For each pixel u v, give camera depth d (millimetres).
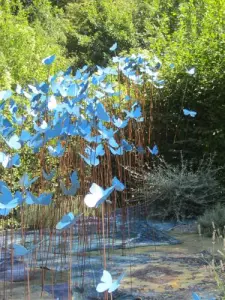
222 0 7348
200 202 5977
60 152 3299
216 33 7059
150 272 4008
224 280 3520
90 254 4496
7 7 12242
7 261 4238
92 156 3436
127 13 17203
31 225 5086
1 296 3447
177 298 3416
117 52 16719
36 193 5340
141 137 6281
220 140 6594
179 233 5445
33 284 3688
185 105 6945
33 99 3330
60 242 4418
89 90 4504
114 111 5605
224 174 6574
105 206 5160
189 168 6902
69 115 3072
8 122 3219
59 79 4305
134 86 6266
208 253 4484
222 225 5277
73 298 3385
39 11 17297
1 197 2260
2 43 9961
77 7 19984
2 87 7457
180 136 6977
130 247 4770
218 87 6633
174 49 7324
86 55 17203
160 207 6188
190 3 8711
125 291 3570
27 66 9812
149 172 6602
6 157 2961
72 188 2521
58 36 17359
